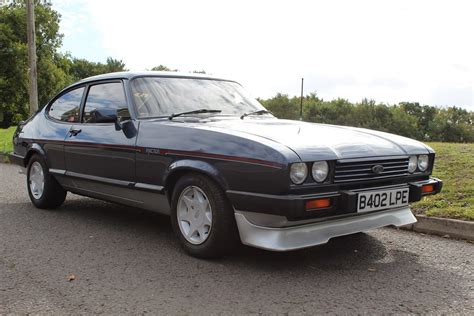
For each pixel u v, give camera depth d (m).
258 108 5.08
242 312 2.96
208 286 3.38
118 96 4.83
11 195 6.99
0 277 3.55
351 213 3.60
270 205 3.39
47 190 5.73
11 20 41.22
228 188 3.62
